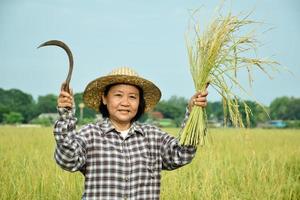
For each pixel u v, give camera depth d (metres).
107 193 4.04
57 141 3.91
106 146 4.11
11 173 9.06
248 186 8.29
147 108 4.59
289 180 8.68
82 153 4.01
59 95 3.95
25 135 25.53
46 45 3.96
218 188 8.17
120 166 4.07
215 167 9.59
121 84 4.23
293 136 29.78
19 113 88.50
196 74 4.33
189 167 10.10
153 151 4.24
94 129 4.15
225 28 4.31
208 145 4.31
